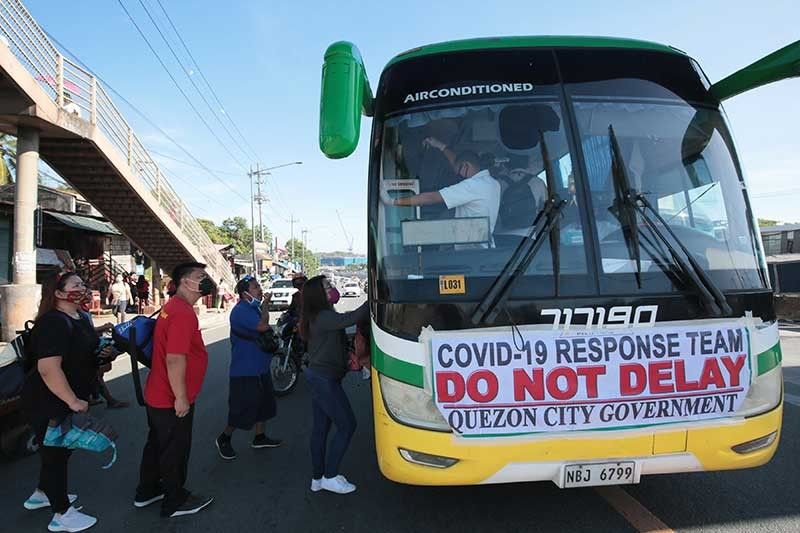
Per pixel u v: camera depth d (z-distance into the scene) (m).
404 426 3.08
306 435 5.97
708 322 3.12
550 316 3.05
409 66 3.65
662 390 3.05
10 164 25.64
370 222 3.53
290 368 7.88
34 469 5.13
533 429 3.01
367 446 5.49
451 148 3.47
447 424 3.02
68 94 13.89
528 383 3.01
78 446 3.81
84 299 4.15
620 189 3.30
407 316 3.12
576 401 3.02
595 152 3.38
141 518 4.04
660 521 3.61
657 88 3.61
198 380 4.16
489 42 3.69
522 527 3.60
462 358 3.03
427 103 3.54
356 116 3.17
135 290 25.12
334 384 4.32
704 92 3.73
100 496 4.45
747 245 3.42
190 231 22.83
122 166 15.97
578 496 4.04
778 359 3.27
